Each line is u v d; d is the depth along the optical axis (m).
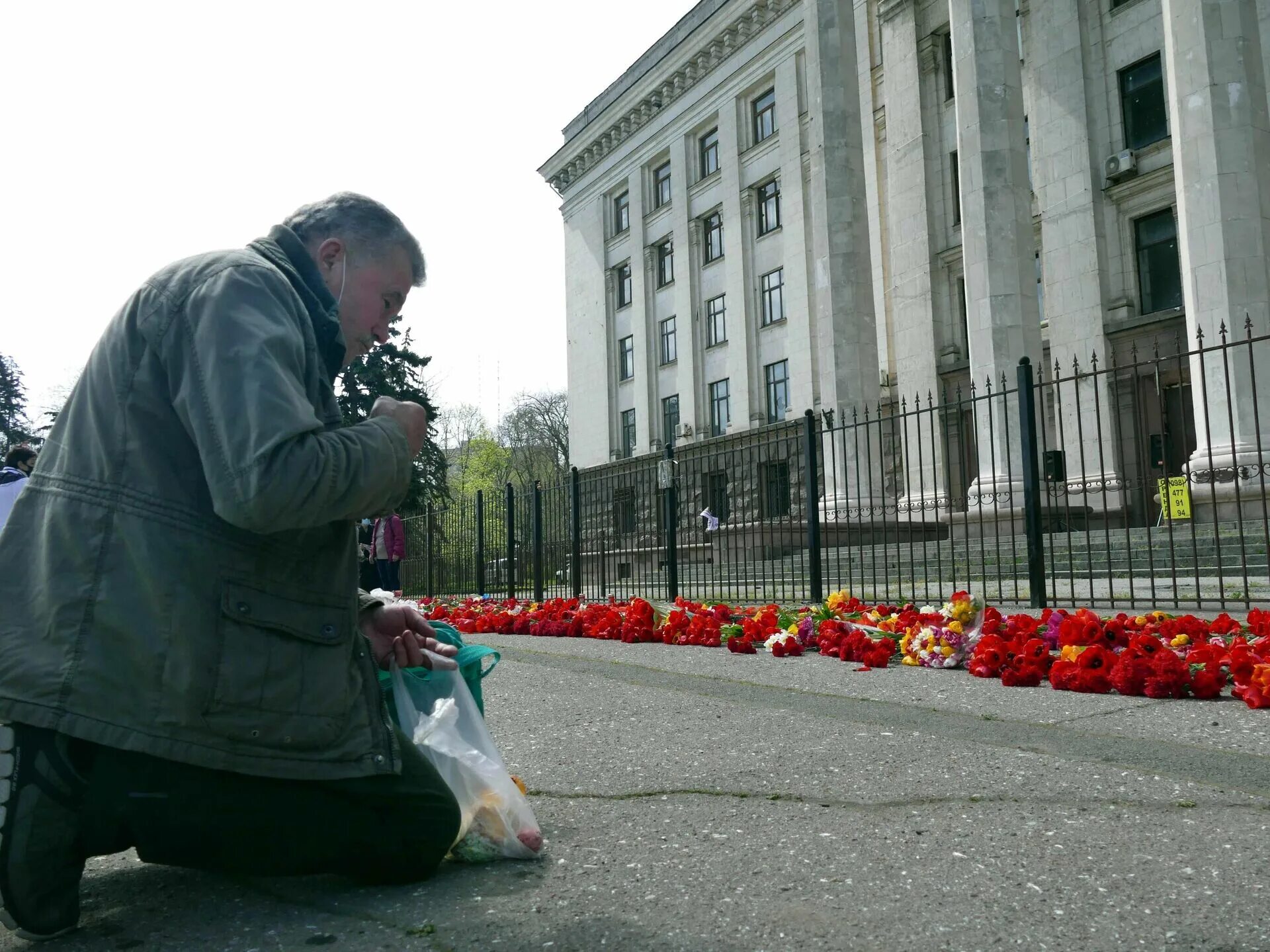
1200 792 2.41
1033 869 1.88
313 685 1.71
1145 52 18.17
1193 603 7.54
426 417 1.84
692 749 3.13
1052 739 3.10
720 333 29.47
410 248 1.99
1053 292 19.17
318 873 1.81
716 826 2.26
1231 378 11.29
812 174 18.80
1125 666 3.86
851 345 17.83
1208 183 11.81
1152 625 5.31
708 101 29.56
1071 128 19.03
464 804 2.02
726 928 1.62
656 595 11.84
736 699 4.14
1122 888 1.76
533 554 13.66
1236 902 1.68
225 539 1.65
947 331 21.58
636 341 32.47
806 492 9.56
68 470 1.66
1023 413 7.66
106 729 1.54
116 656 1.57
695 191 30.34
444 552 16.91
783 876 1.88
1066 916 1.64
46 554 1.62
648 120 32.09
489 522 15.26
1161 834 2.08
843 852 2.02
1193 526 7.12
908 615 5.83
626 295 33.75
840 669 4.98
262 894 1.88
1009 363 15.13
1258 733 3.09
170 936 1.67
